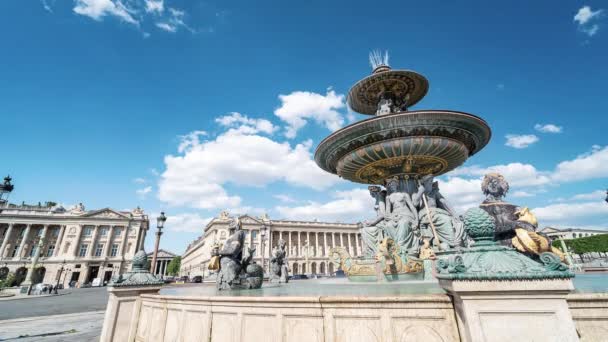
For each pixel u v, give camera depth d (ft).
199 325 11.87
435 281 19.93
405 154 26.40
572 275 6.59
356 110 36.60
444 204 28.78
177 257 312.29
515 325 6.65
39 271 206.90
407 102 34.53
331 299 9.55
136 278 16.66
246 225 229.86
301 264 234.38
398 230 25.18
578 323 7.72
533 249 10.74
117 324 15.43
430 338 8.27
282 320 10.02
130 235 232.32
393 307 8.89
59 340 23.45
